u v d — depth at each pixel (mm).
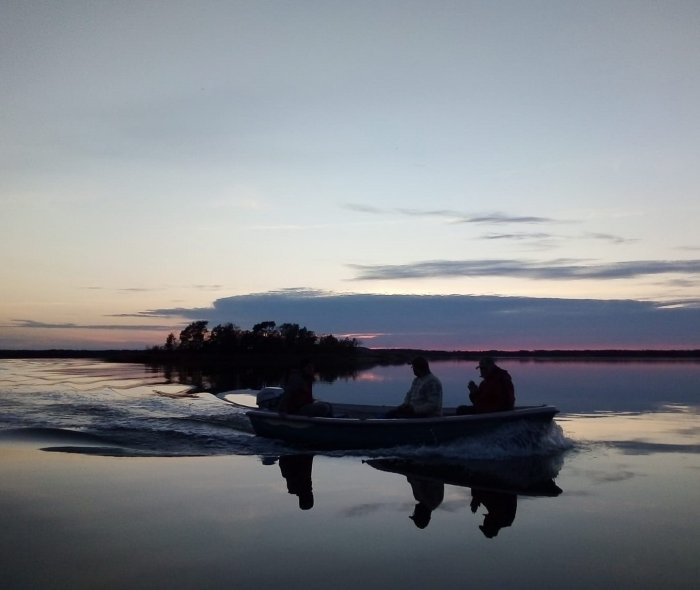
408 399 10516
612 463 8836
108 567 4777
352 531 5625
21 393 18172
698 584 4500
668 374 31984
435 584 4480
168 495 6863
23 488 7148
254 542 5332
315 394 19297
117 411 14086
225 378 26375
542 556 5035
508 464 8781
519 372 34625
